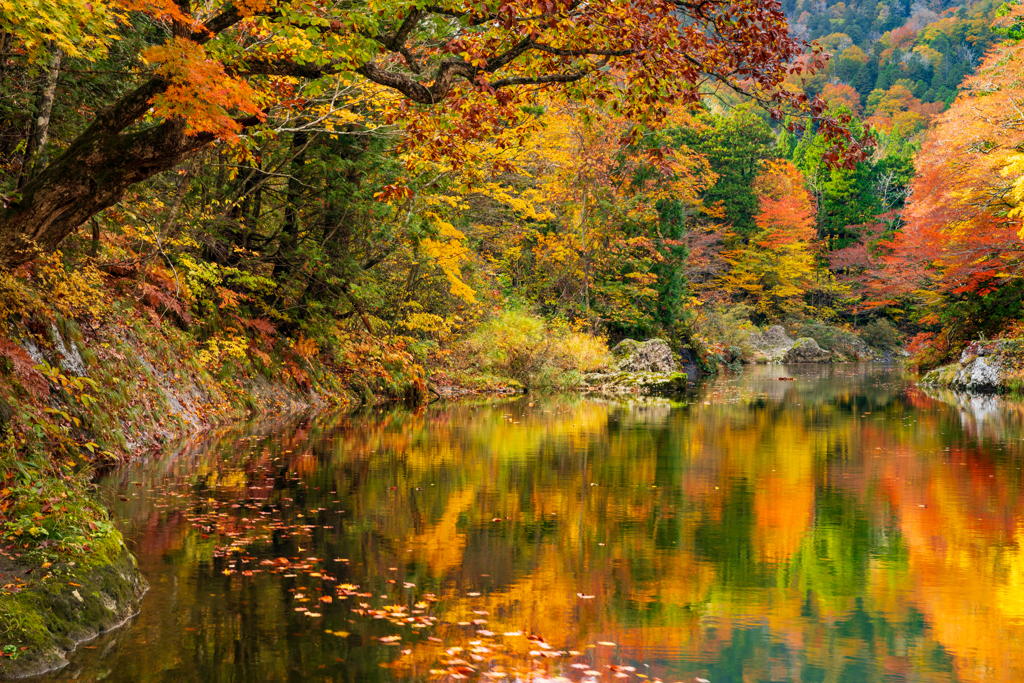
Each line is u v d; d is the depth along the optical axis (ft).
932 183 96.58
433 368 86.79
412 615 19.21
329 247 68.39
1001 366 91.50
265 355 64.23
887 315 217.97
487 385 89.30
